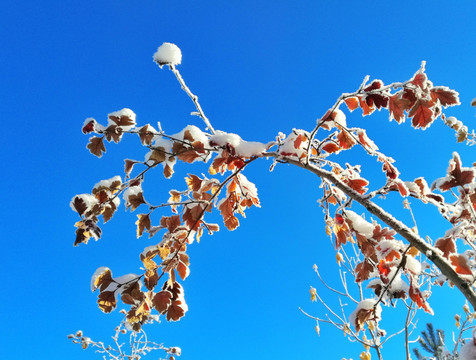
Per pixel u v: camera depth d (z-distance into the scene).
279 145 0.43
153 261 0.44
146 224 0.46
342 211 0.44
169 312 0.44
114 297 0.42
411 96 0.38
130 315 0.44
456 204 0.44
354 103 0.44
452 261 0.35
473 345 0.33
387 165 0.43
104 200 0.43
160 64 0.46
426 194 0.45
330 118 0.42
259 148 0.42
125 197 0.45
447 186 0.40
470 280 0.34
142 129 0.42
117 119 0.42
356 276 0.46
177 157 0.44
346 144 0.46
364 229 0.43
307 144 0.45
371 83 0.41
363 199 0.39
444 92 0.38
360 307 0.45
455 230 0.37
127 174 0.44
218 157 0.43
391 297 0.43
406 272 0.40
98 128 0.42
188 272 0.46
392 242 0.41
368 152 0.44
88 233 0.43
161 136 0.43
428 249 0.36
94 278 0.43
